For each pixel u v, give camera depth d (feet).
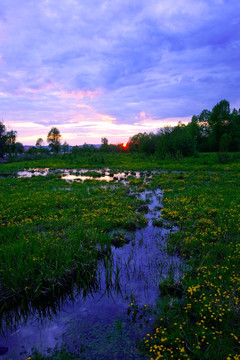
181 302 15.19
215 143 237.04
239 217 30.45
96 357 11.51
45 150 281.54
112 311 14.87
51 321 14.17
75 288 17.42
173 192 50.93
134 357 11.48
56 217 33.04
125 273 19.13
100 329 13.37
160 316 13.93
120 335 12.87
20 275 16.63
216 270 17.94
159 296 16.10
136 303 15.46
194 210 35.14
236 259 19.43
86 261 19.63
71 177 86.58
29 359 11.05
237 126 239.09
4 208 38.34
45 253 20.03
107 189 55.77
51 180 76.13
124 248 24.03
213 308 13.74
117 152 258.37
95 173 94.22
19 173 106.52
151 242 25.40
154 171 99.91
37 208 38.34
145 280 18.02
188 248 22.82
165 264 20.33
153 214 35.96
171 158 151.74
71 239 23.70
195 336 12.11
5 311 15.19
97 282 18.04
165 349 11.63
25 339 12.84
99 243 23.95
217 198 42.27
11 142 248.52
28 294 16.22
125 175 90.43
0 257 19.07
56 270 17.49
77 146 246.68
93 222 30.32
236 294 14.97
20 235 24.79
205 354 10.93
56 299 16.34
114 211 35.50
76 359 11.41
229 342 11.55
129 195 49.49
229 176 72.64
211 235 25.49
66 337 12.89
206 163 120.16
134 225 29.89
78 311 15.02
